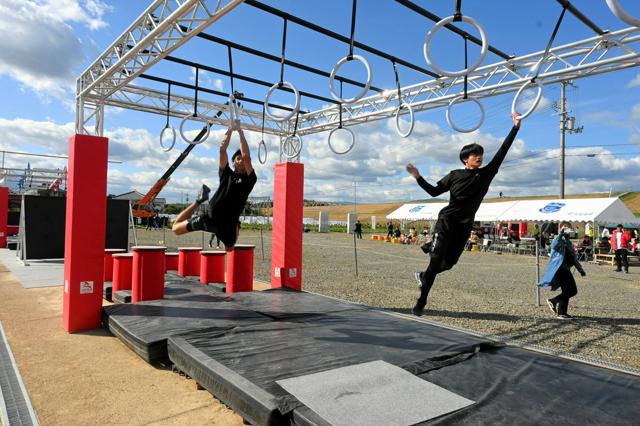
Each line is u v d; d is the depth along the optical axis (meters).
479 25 3.14
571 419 2.59
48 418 3.12
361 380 3.05
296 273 7.88
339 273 12.01
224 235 4.45
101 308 5.58
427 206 27.39
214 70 6.63
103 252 5.64
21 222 13.05
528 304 8.09
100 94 7.51
